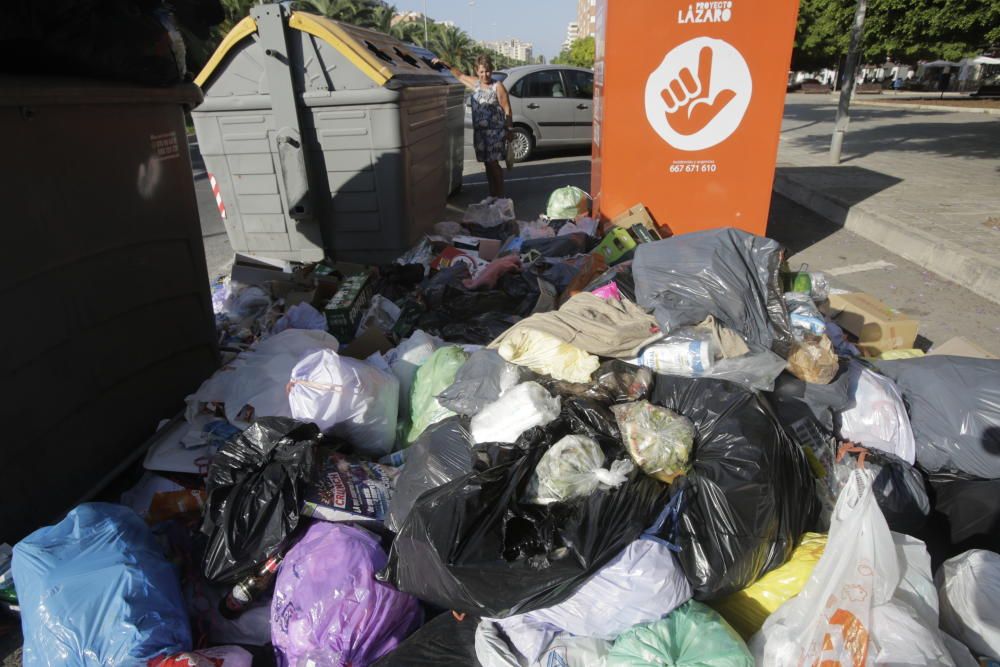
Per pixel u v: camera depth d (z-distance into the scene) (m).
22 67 2.40
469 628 1.87
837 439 2.59
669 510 1.87
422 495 1.92
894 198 6.96
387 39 6.22
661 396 2.37
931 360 2.76
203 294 3.34
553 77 11.33
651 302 2.77
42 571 1.84
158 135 2.94
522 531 1.80
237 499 2.10
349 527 2.11
